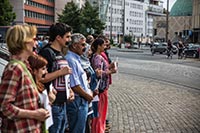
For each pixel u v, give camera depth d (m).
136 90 14.33
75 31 76.12
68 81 4.79
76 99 5.32
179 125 8.41
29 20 103.06
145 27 167.75
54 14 121.12
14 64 3.28
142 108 10.43
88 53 6.77
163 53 53.44
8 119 3.35
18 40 3.34
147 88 15.02
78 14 77.00
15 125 3.31
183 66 28.53
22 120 3.32
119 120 8.81
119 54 49.81
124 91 13.98
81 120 5.38
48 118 3.75
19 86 3.28
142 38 149.75
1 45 8.37
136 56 45.00
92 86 6.25
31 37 3.44
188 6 137.38
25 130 3.33
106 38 7.73
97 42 6.84
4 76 3.27
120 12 145.88
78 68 5.32
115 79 18.56
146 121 8.76
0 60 7.20
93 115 6.42
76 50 5.41
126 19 150.75
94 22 77.31
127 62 32.38
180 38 119.44
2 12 67.12
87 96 5.38
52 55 4.64
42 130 3.56
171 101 11.77
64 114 4.84
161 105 10.98
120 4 145.50
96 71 6.38
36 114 3.34
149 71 23.59
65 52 5.36
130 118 9.06
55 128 4.66
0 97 3.22
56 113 4.66
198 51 41.84
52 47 4.75
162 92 13.88
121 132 7.68
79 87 5.24
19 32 3.36
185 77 20.05
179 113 9.79
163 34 136.88
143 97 12.52
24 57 3.44
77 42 5.36
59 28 4.73
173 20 134.00
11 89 3.22
